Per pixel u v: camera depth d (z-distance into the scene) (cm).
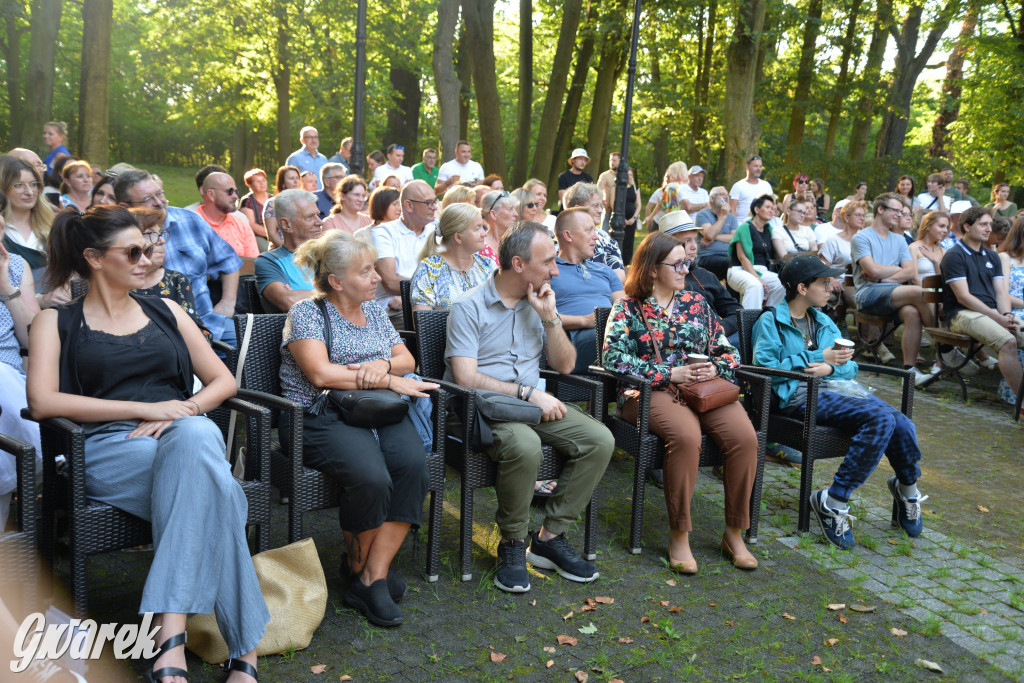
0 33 2184
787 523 425
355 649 284
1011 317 691
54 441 271
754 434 368
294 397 320
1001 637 324
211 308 460
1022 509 470
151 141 3922
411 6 2342
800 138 2475
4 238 402
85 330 281
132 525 264
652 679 279
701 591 346
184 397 303
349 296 324
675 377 372
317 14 2344
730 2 1669
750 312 447
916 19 2306
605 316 440
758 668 290
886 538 416
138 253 280
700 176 1170
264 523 288
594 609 323
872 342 879
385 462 307
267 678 263
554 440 349
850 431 409
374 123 2967
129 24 2614
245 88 2583
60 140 920
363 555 305
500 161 1644
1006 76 1867
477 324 358
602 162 2302
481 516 409
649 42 2066
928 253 855
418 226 542
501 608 320
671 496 363
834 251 890
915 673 294
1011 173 1933
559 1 2003
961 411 688
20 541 241
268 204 694
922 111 3828
